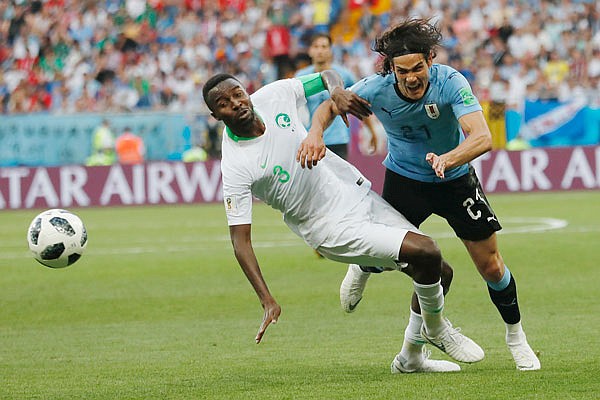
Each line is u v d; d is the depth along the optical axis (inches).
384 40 754.8
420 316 807.7
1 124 2822.3
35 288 1446.9
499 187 2864.2
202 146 2930.6
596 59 3314.5
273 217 2490.2
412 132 805.2
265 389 753.6
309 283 1416.1
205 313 1204.5
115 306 1277.1
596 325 1020.5
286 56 3294.8
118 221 2442.2
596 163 2881.4
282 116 786.2
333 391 737.0
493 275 820.0
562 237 1867.6
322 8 3410.4
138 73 3390.7
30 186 2829.7
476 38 3353.8
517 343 812.6
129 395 750.5
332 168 799.7
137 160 2891.2
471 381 762.2
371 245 770.2
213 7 3528.5
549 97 2915.8
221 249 1866.4
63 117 2854.3
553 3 3457.2
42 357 946.1
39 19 3558.1
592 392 701.3
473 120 746.2
